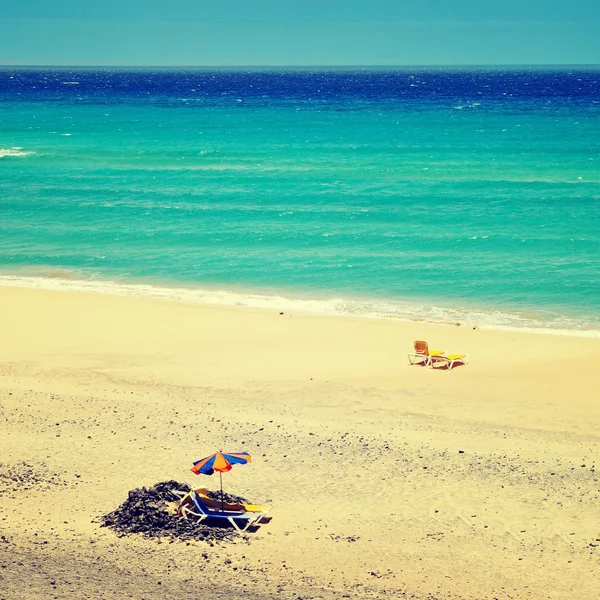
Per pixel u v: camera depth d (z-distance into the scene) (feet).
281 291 110.42
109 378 77.97
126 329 93.56
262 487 56.49
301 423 67.72
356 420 68.39
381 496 55.11
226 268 121.08
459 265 119.75
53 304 104.01
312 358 83.61
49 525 49.83
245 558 46.91
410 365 81.30
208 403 71.92
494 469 58.90
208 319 97.50
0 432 64.59
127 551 47.06
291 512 53.01
